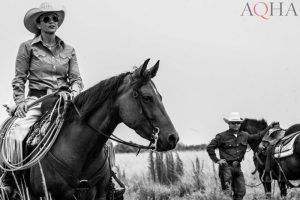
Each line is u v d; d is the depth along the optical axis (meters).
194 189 13.52
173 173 14.33
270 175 12.83
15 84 7.56
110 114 6.57
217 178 14.12
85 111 6.63
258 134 13.55
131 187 14.38
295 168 12.34
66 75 7.75
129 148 28.86
